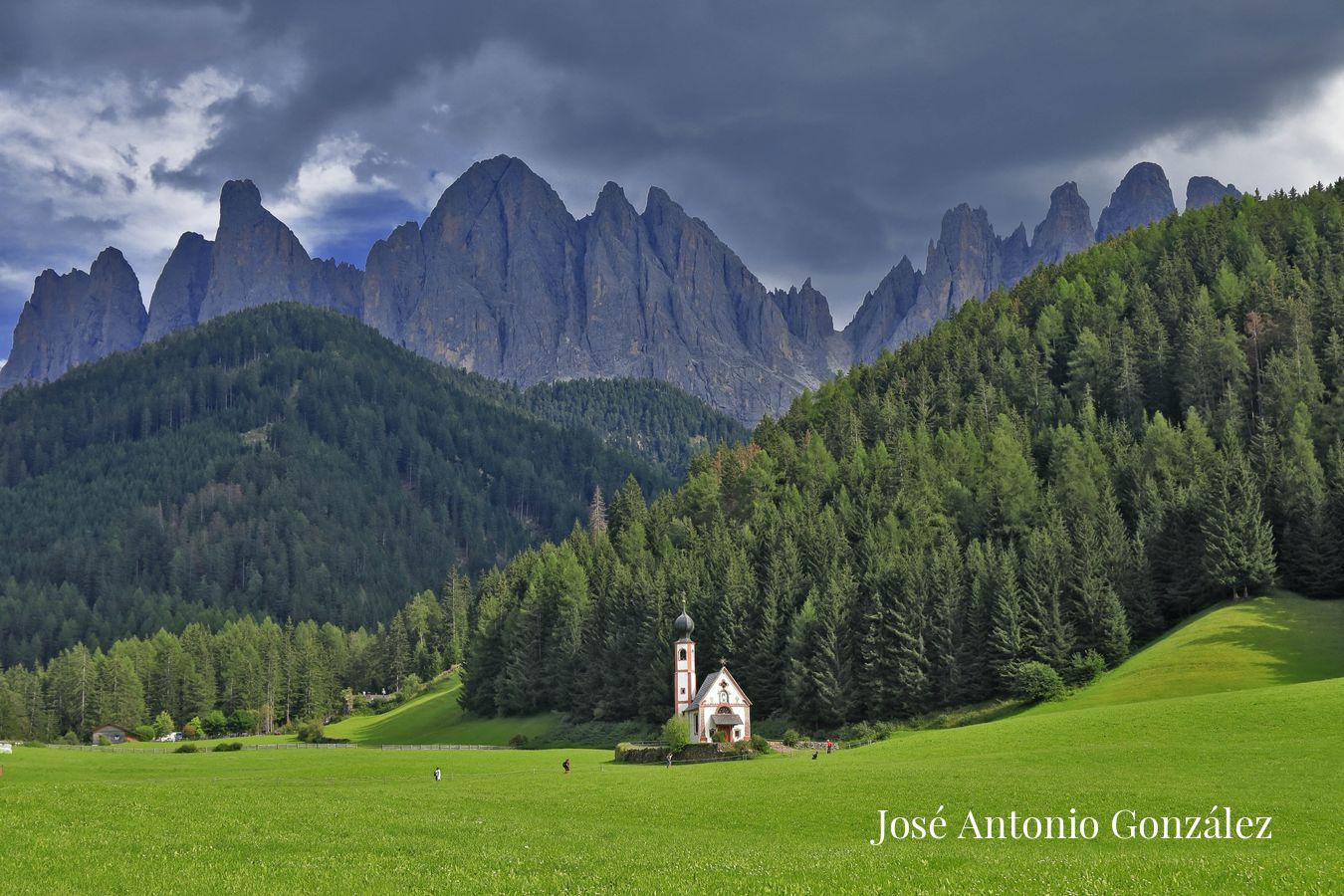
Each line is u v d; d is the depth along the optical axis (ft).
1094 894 126.82
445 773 337.52
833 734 437.58
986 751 286.66
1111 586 441.27
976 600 443.73
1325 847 165.68
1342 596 442.91
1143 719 293.84
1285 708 279.90
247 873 150.00
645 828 203.00
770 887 134.62
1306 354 603.67
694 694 465.47
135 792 235.20
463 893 137.28
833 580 470.80
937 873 142.41
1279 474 492.95
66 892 139.23
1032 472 558.15
